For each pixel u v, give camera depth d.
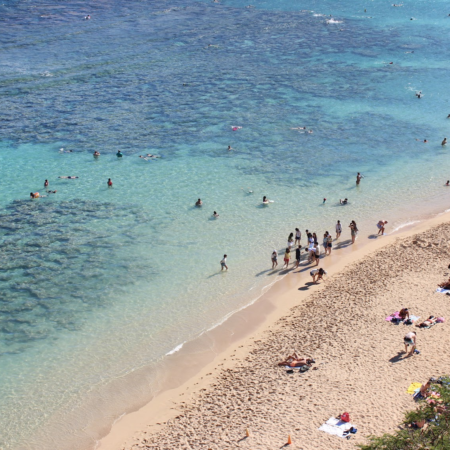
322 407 25.69
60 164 57.41
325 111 73.88
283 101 77.00
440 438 22.44
